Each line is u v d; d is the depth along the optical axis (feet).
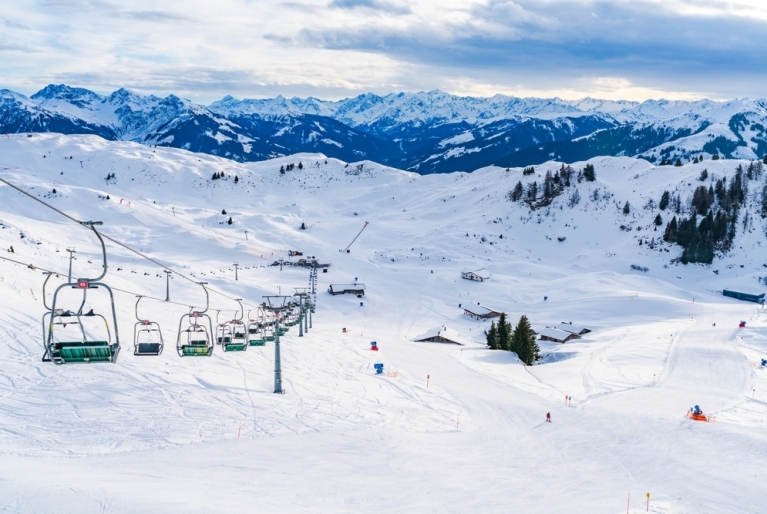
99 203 553.23
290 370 170.40
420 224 630.33
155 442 94.38
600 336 284.20
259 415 118.42
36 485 67.92
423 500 86.94
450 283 419.13
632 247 531.50
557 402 173.99
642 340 271.08
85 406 106.73
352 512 78.23
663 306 347.56
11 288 179.42
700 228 519.60
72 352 62.80
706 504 98.89
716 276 474.08
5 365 122.21
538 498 95.30
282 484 84.12
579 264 512.22
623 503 96.12
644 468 116.57
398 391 165.99
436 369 209.36
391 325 310.65
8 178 595.06
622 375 212.64
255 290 344.49
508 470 108.88
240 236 530.27
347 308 342.23
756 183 589.32
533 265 481.46
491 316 334.44
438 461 108.47
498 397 174.40
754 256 499.92
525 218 610.65
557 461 118.52
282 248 509.35
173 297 281.74
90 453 85.92
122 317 187.52
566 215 605.31
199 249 470.80
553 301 374.63
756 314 337.11
